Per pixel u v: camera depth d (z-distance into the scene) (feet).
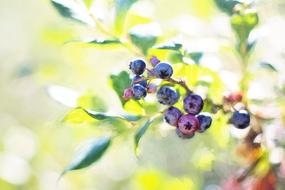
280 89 1.82
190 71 1.64
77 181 3.20
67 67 2.95
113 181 3.28
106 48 1.67
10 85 3.82
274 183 1.84
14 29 4.17
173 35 1.80
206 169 2.00
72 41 1.62
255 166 1.84
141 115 1.60
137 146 1.55
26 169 3.18
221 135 1.81
